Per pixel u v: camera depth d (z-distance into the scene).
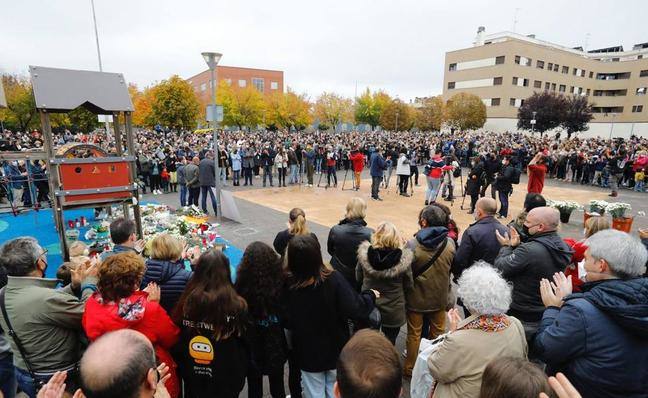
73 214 10.24
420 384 2.58
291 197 13.23
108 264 2.28
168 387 2.34
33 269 2.42
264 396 3.35
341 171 22.03
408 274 3.32
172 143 25.73
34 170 10.69
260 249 2.60
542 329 2.12
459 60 61.44
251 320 2.49
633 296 1.74
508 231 3.67
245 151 16.12
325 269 2.64
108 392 1.18
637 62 61.28
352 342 1.33
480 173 10.77
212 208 10.91
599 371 1.80
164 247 2.91
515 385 1.24
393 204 12.14
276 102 57.22
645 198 14.52
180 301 2.37
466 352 1.87
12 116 40.09
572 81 62.25
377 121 62.94
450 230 4.27
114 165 5.99
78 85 5.94
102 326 2.18
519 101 56.50
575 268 3.43
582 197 14.50
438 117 51.31
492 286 1.91
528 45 55.41
